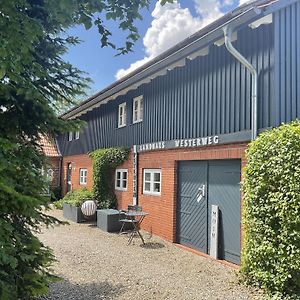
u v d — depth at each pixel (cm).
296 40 706
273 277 561
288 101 676
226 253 798
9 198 324
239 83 753
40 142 431
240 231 753
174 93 1000
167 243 982
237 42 770
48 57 435
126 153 1287
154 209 1093
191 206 928
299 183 521
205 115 862
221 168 823
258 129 693
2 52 290
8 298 315
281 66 675
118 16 361
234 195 777
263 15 660
